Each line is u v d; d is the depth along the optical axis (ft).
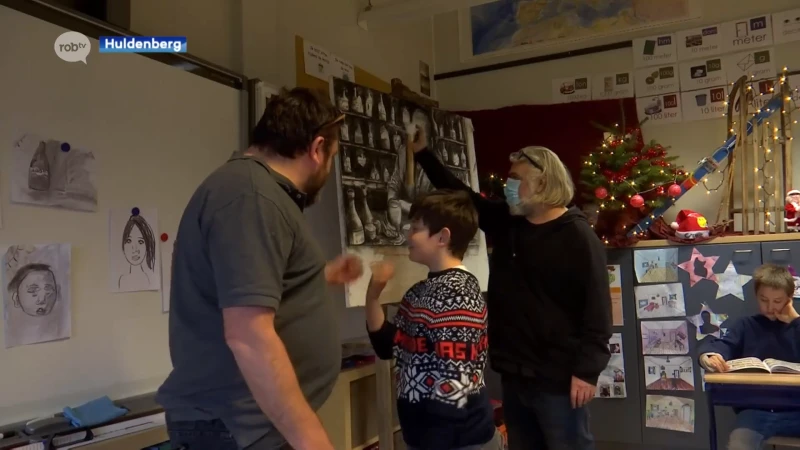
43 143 5.02
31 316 4.88
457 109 12.94
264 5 8.14
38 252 4.95
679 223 9.72
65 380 5.12
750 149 10.66
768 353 7.94
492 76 12.69
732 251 9.28
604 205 9.89
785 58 10.53
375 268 5.81
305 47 8.90
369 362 7.45
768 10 10.69
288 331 3.49
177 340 3.46
